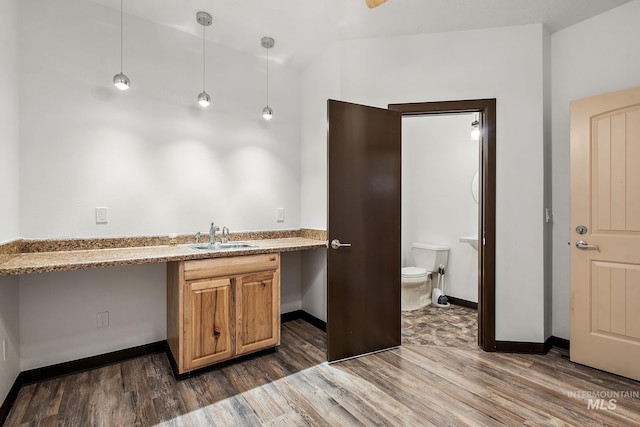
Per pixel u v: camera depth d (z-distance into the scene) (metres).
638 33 2.22
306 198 3.21
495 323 2.54
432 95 2.62
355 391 1.95
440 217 3.98
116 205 2.35
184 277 2.06
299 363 2.33
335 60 2.78
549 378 2.10
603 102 2.19
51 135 2.12
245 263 2.31
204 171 2.73
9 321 1.81
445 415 1.71
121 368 2.25
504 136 2.51
